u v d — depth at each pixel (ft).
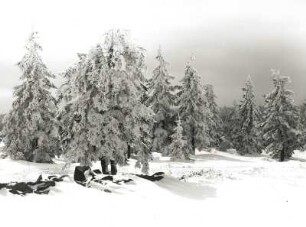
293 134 163.32
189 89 144.56
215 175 74.18
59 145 104.12
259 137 203.82
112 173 62.95
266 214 46.39
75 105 58.80
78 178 44.27
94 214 34.88
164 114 141.90
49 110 103.86
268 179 72.28
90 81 58.08
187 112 144.36
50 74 105.91
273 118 164.55
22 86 103.30
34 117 99.91
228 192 57.41
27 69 103.55
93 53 58.80
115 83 57.52
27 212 31.55
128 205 40.27
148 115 60.90
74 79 58.80
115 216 35.88
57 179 42.06
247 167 103.14
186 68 147.74
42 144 101.65
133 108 59.16
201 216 42.42
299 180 73.36
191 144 146.10
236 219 43.09
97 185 44.86
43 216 31.60
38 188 37.42
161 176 58.18
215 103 204.85
